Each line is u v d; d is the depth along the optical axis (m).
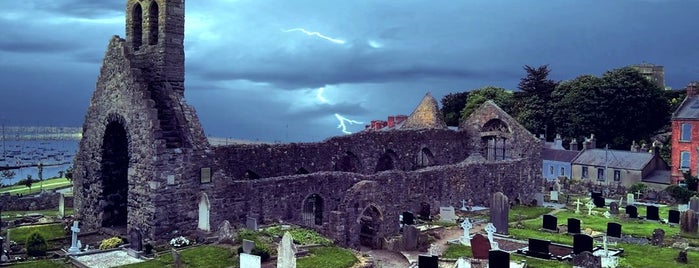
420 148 61.91
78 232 37.41
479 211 52.53
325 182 42.53
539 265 32.91
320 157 50.62
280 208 40.06
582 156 87.69
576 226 42.69
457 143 67.44
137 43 40.66
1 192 65.12
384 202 38.75
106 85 39.66
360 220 38.47
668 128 102.19
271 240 33.44
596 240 40.56
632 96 100.50
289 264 26.94
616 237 40.97
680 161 76.50
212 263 30.03
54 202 54.00
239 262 29.31
